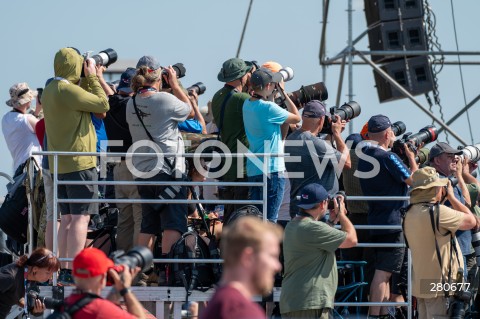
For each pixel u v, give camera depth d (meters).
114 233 36.62
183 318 36.69
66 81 34.31
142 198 34.50
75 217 34.16
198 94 41.03
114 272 24.00
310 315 31.41
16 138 40.50
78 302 23.59
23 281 32.50
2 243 40.47
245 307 19.05
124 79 36.12
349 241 31.94
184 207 34.62
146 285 35.03
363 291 37.34
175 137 34.72
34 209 36.91
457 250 33.38
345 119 37.19
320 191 31.70
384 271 35.59
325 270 31.67
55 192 33.62
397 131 40.44
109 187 37.47
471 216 33.09
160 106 34.19
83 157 34.22
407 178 35.53
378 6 61.16
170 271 34.47
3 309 32.62
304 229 31.50
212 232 35.28
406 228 33.44
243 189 35.06
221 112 35.50
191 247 34.06
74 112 34.19
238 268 19.33
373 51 59.84
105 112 34.78
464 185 37.03
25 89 40.62
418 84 61.12
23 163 39.75
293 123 35.06
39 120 38.09
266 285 19.34
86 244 37.34
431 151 37.53
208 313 19.12
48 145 34.75
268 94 34.81
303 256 31.56
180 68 37.88
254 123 34.44
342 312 36.44
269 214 34.66
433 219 32.66
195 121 38.38
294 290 31.52
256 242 19.28
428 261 32.94
